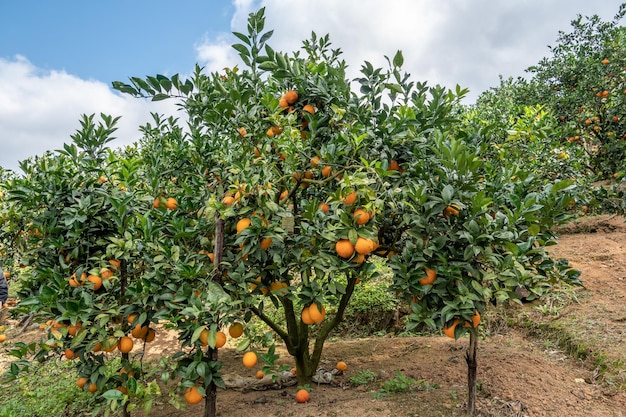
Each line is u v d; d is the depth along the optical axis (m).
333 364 4.94
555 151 8.04
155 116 5.10
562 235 8.12
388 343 5.55
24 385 4.81
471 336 3.30
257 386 4.39
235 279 2.98
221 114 3.59
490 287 3.11
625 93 10.47
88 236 3.47
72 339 3.15
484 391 3.74
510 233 2.88
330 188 3.77
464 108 9.87
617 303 5.15
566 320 5.00
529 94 12.26
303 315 3.31
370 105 3.91
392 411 3.48
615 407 3.45
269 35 3.78
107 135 3.84
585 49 12.35
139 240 3.32
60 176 3.63
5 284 4.97
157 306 3.05
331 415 3.49
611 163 10.34
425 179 3.36
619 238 7.38
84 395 4.37
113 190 3.61
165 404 4.16
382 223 3.49
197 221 3.53
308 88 3.78
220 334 2.87
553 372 4.02
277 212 3.05
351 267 3.21
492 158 6.25
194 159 4.32
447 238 3.01
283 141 3.50
